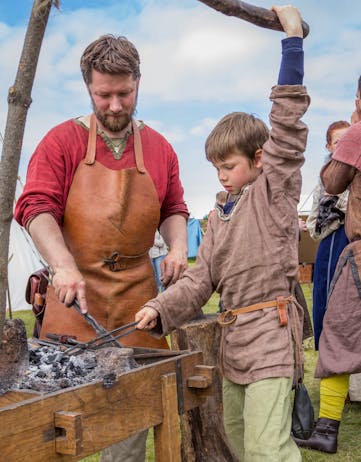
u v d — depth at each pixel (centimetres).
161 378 170
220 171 205
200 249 210
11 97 133
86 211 215
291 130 194
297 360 195
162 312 195
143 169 223
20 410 129
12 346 159
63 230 222
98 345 193
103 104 208
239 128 199
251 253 195
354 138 259
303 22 211
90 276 218
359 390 350
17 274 852
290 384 192
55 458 137
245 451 190
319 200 322
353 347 271
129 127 225
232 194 209
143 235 223
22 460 130
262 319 193
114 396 154
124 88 205
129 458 226
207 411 259
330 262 313
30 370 167
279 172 193
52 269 200
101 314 218
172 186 245
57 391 142
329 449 292
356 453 292
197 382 180
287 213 195
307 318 294
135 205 219
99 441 149
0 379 156
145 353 203
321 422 296
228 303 202
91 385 147
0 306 142
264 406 185
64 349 193
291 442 190
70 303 195
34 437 133
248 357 192
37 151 219
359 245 268
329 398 294
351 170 262
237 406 211
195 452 259
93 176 217
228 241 199
